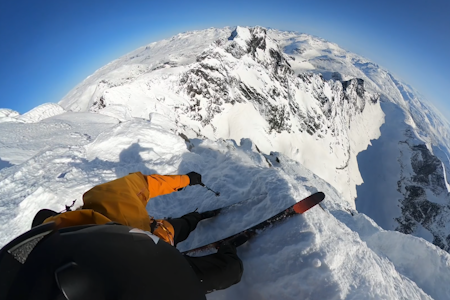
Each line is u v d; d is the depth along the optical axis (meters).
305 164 91.69
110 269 0.99
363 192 119.69
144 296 1.05
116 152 8.46
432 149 154.88
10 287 0.85
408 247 6.51
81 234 1.06
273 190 4.36
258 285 3.15
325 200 11.79
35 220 1.46
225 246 2.83
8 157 10.23
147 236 1.30
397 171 131.50
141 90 54.75
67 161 7.87
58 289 0.82
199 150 9.16
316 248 3.29
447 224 107.88
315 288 3.01
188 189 6.09
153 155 8.32
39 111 20.73
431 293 5.59
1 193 6.45
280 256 3.27
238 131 75.50
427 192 118.75
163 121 10.94
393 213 116.12
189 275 1.37
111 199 1.69
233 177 5.98
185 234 3.08
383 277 3.68
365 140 143.62
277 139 85.44
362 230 9.48
